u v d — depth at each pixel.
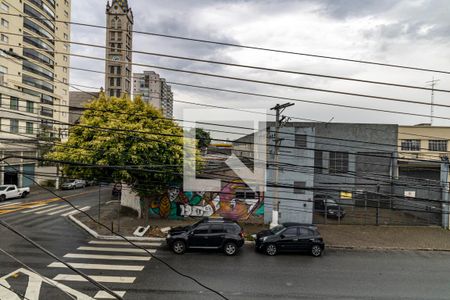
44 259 13.21
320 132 27.09
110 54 68.31
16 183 32.88
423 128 36.16
